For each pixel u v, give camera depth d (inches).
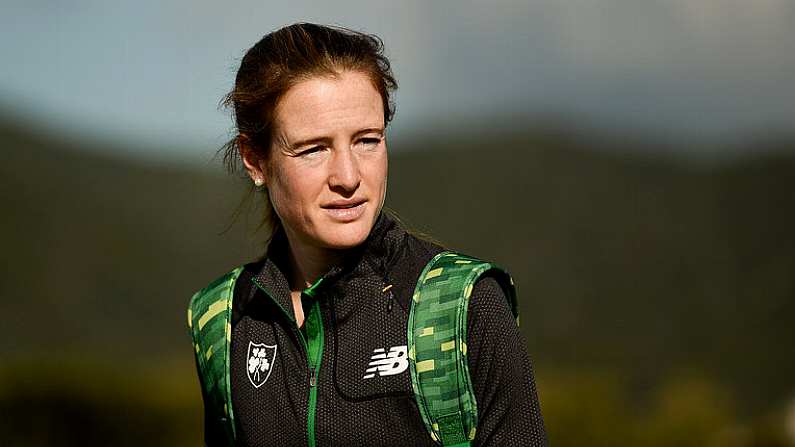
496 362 145.0
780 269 2110.0
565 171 2721.5
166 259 2249.0
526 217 2492.6
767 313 1947.6
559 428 740.7
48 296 2016.5
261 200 172.2
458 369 142.9
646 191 2608.3
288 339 157.2
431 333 144.7
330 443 148.6
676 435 757.9
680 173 2699.3
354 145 150.9
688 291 2087.8
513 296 153.7
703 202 2514.8
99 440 786.2
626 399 842.8
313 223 151.2
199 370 168.6
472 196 2613.2
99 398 788.0
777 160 2652.6
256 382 157.8
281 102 150.9
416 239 157.9
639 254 2273.6
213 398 165.0
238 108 159.0
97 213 2407.7
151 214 2433.6
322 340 152.2
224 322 163.5
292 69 150.1
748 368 1760.6
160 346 1918.1
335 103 148.9
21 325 1924.2
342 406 148.5
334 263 157.9
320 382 150.6
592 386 766.5
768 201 2469.2
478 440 146.1
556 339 1856.5
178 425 812.0
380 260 151.9
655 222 2437.3
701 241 2327.8
